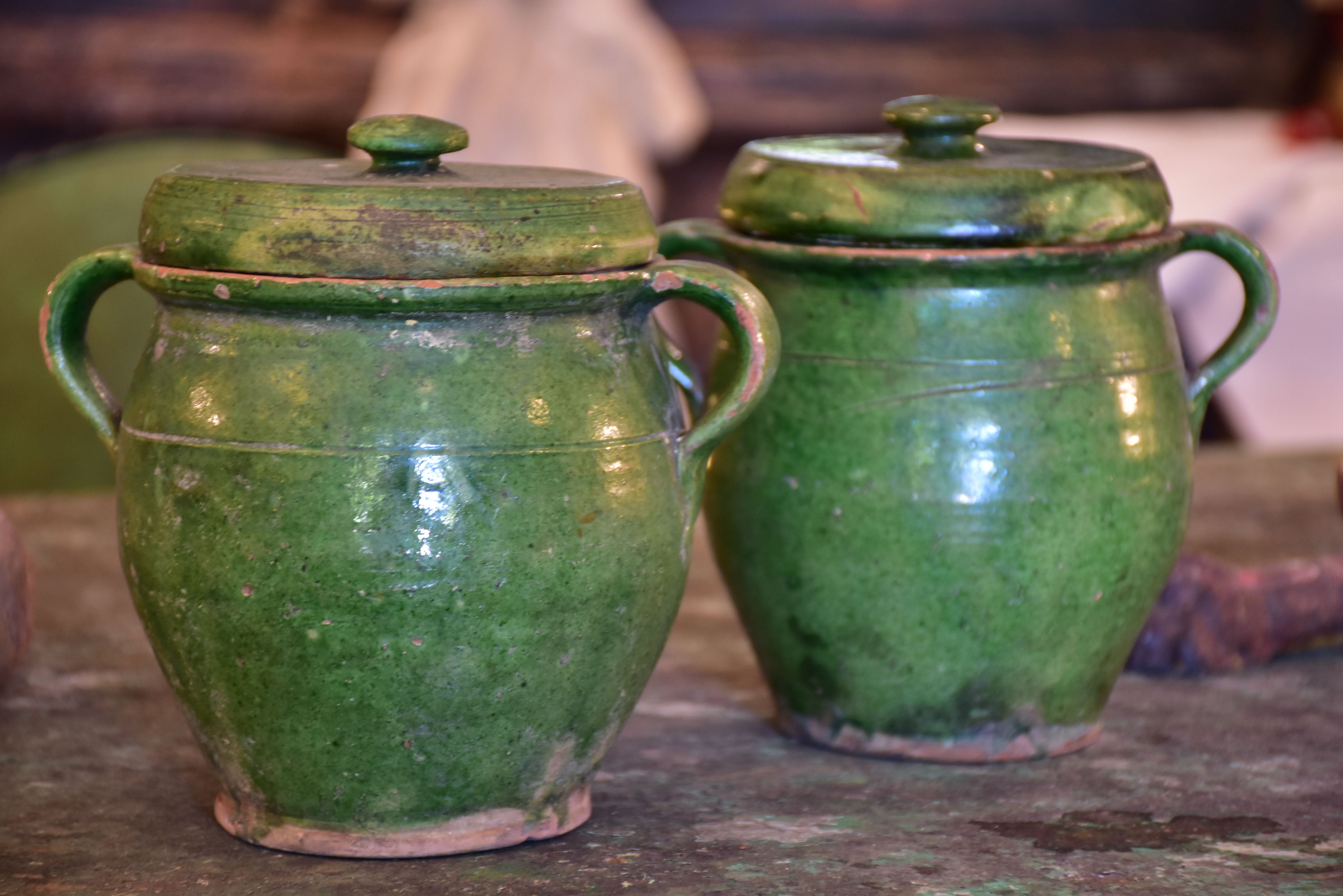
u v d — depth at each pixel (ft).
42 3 8.92
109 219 5.80
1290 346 6.93
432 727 2.47
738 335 2.59
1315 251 6.91
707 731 3.26
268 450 2.39
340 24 9.13
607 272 2.48
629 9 8.12
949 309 2.89
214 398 2.42
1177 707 3.43
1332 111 8.22
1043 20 10.01
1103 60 10.00
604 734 2.64
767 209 3.01
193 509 2.43
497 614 2.41
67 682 3.48
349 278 2.34
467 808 2.57
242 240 2.37
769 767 3.04
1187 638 3.65
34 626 3.85
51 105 8.93
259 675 2.46
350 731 2.47
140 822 2.72
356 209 2.35
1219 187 7.18
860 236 2.90
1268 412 6.93
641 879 2.48
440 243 2.34
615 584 2.49
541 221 2.40
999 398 2.89
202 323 2.46
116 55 8.93
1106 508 2.93
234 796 2.65
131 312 5.80
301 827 2.58
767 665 3.20
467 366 2.40
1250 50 10.18
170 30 9.00
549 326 2.46
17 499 5.02
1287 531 4.74
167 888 2.43
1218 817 2.78
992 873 2.52
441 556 2.37
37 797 2.83
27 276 5.73
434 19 7.84
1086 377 2.92
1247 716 3.37
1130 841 2.66
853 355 2.94
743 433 3.07
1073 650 3.02
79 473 5.86
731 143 9.63
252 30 9.08
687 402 3.15
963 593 2.93
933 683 3.01
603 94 7.93
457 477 2.38
